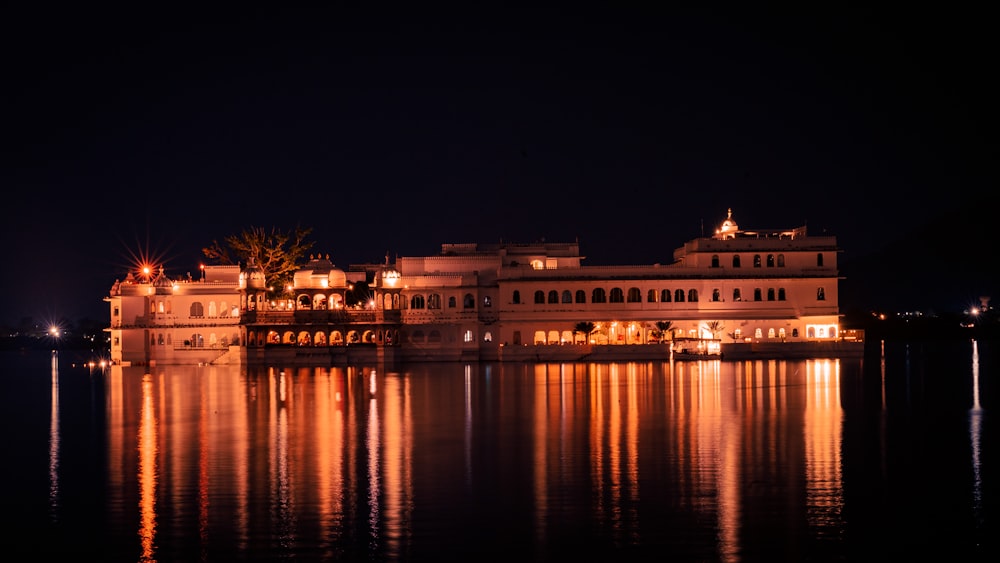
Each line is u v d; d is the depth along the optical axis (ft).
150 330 412.77
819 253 413.80
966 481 112.27
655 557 85.71
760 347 385.50
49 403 217.56
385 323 394.52
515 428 156.25
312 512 99.60
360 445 139.23
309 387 250.57
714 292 410.93
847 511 99.14
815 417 168.66
